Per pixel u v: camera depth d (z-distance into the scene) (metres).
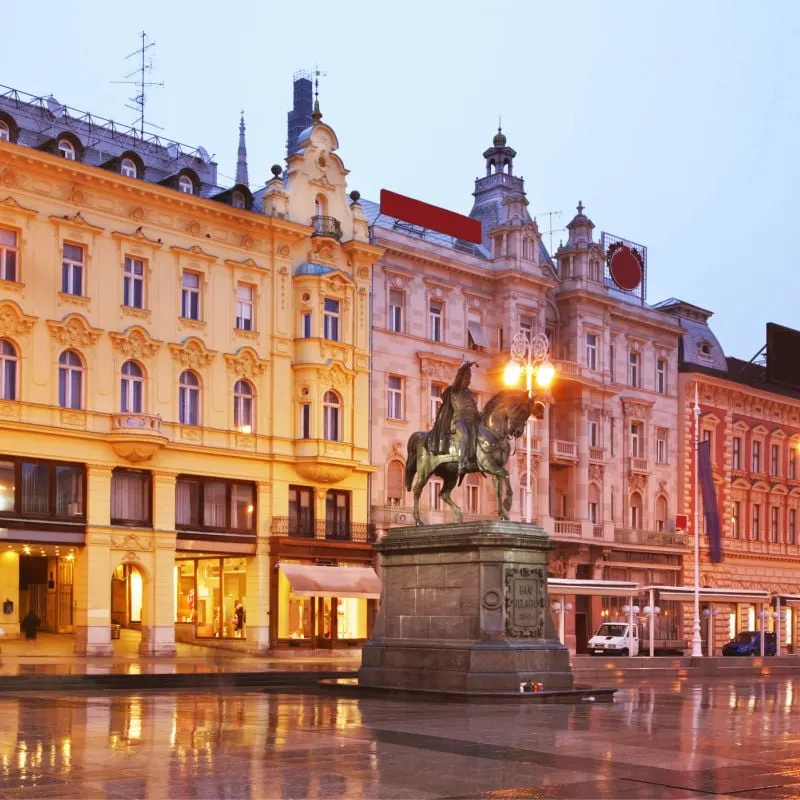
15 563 55.16
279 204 59.31
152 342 53.44
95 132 60.00
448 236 71.88
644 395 79.44
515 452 68.81
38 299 49.97
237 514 56.72
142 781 14.05
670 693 33.31
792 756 17.50
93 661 45.53
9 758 15.81
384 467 62.62
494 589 27.81
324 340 59.25
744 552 85.44
